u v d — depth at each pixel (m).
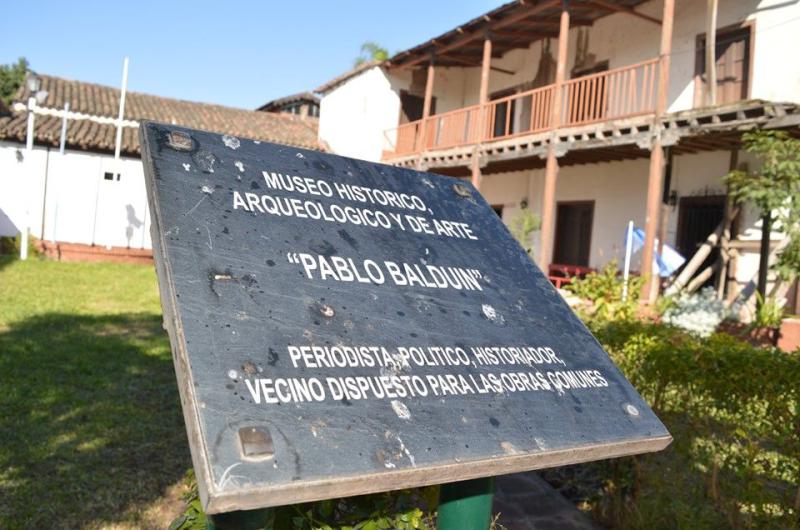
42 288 11.22
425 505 2.70
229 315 1.63
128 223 18.52
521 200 16.97
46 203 17.61
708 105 10.67
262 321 1.66
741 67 11.62
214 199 1.92
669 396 3.75
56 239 17.72
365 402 1.60
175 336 1.56
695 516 3.48
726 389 3.34
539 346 2.11
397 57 18.08
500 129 18.34
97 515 3.63
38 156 17.52
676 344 3.91
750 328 8.75
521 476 4.85
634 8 13.90
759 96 11.18
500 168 16.20
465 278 2.21
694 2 12.57
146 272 15.39
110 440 4.66
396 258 2.11
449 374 1.81
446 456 1.57
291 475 1.37
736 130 9.41
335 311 1.80
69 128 18.11
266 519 1.64
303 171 2.21
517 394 1.88
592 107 11.94
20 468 4.09
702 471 3.61
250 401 1.47
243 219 1.91
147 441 4.71
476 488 1.92
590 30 15.30
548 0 12.65
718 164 11.91
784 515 3.16
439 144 16.48
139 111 20.16
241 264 1.78
